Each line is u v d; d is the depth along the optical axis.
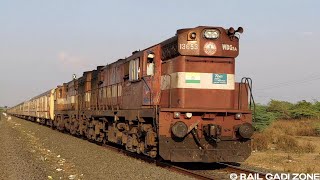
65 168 13.52
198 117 12.84
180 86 12.95
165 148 12.53
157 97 14.49
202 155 12.68
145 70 15.22
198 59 13.07
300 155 18.39
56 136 28.61
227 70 13.30
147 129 14.30
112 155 16.67
